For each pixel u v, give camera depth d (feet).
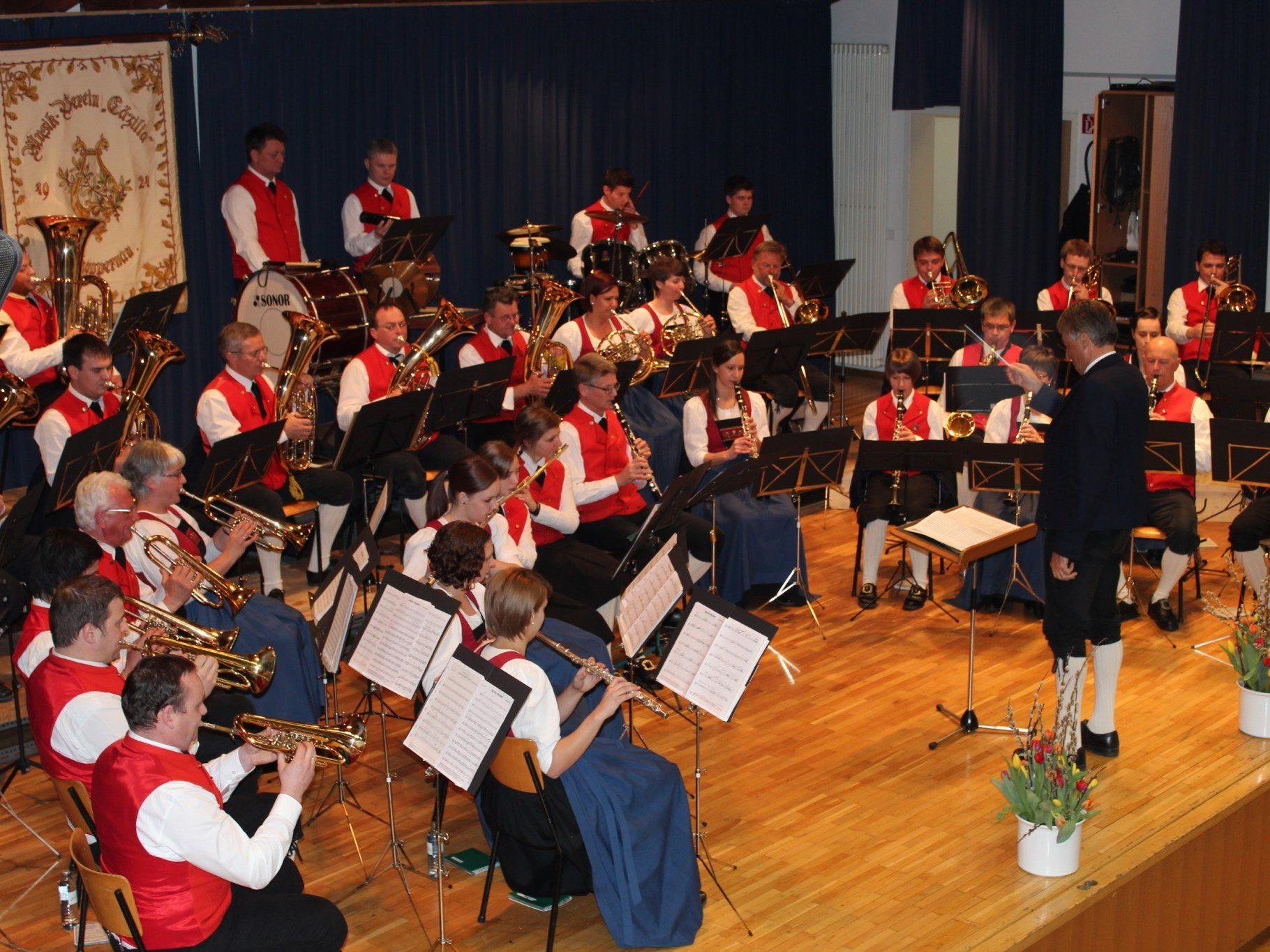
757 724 18.99
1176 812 16.28
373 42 31.07
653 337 27.53
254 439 18.58
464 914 14.58
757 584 22.66
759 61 38.42
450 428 24.77
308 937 11.89
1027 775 15.02
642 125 36.50
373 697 19.89
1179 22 33.35
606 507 21.49
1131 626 22.33
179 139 27.91
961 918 14.17
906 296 30.55
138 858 11.18
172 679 11.34
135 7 25.91
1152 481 22.11
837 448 20.99
